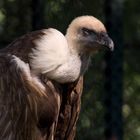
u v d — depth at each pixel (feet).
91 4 45.85
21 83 37.86
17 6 49.29
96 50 39.14
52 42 38.06
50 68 38.06
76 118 40.73
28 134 38.52
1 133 38.22
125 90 57.06
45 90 38.22
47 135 39.17
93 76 47.57
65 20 45.55
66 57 38.27
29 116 38.22
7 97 38.09
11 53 38.34
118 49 47.88
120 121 47.98
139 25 61.31
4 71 38.09
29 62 38.09
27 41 38.34
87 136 47.06
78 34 38.81
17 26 49.32
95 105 47.32
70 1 45.39
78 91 39.93
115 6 47.83
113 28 47.75
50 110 38.42
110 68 47.83
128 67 57.52
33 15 47.01
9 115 38.17
